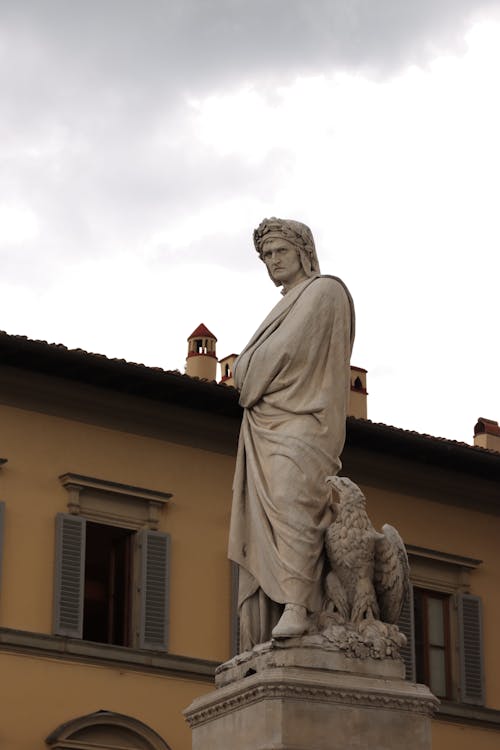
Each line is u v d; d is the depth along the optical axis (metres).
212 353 43.31
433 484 41.69
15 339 35.53
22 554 35.41
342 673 12.85
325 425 13.70
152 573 36.72
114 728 35.28
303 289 14.05
